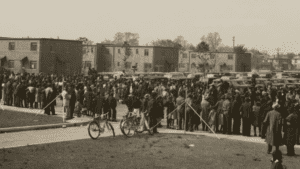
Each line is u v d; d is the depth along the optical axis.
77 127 22.38
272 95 27.25
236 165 13.04
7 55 76.50
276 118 14.81
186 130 22.39
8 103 33.25
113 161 13.13
